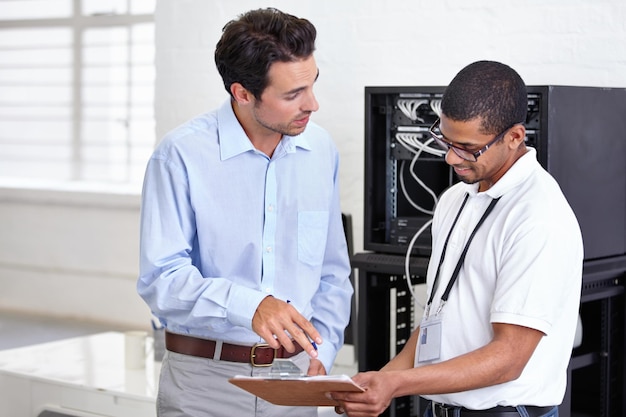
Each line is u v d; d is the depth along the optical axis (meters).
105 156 5.81
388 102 3.08
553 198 1.92
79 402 3.35
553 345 1.96
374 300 3.13
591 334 3.02
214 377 2.23
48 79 5.98
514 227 1.91
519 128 1.91
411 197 3.17
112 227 5.61
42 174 6.08
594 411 3.05
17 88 6.11
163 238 2.19
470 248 1.99
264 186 2.25
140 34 5.58
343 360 3.65
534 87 2.70
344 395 1.85
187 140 2.21
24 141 6.13
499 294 1.88
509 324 1.87
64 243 5.82
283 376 1.86
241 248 2.24
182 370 2.25
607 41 3.36
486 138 1.89
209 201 2.21
